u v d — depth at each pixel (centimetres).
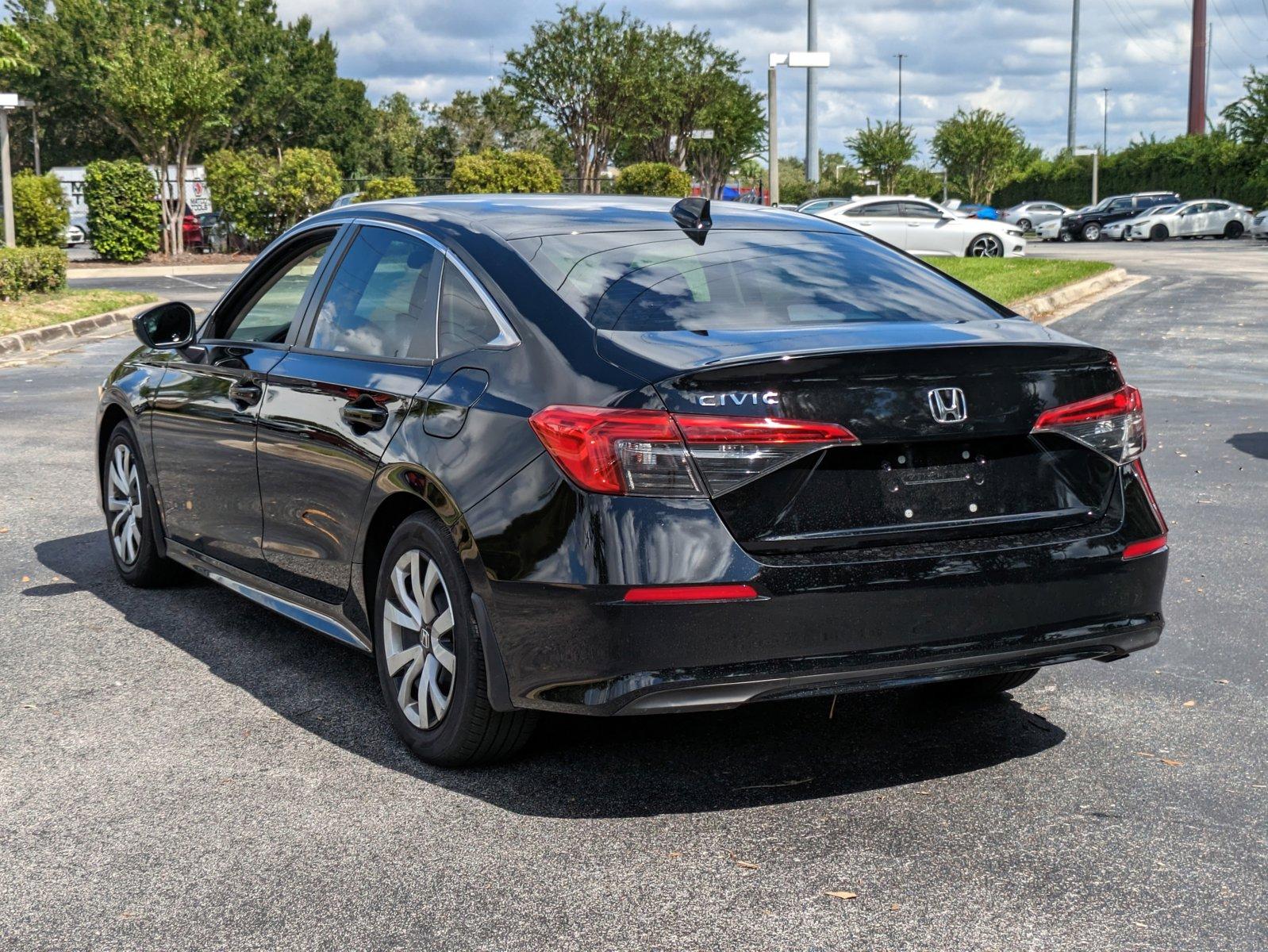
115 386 570
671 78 4950
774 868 312
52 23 5547
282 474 438
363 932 283
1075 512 352
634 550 311
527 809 347
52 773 373
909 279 408
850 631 320
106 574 600
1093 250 3903
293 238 483
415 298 402
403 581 381
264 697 438
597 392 322
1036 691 443
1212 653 477
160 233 3650
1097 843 324
